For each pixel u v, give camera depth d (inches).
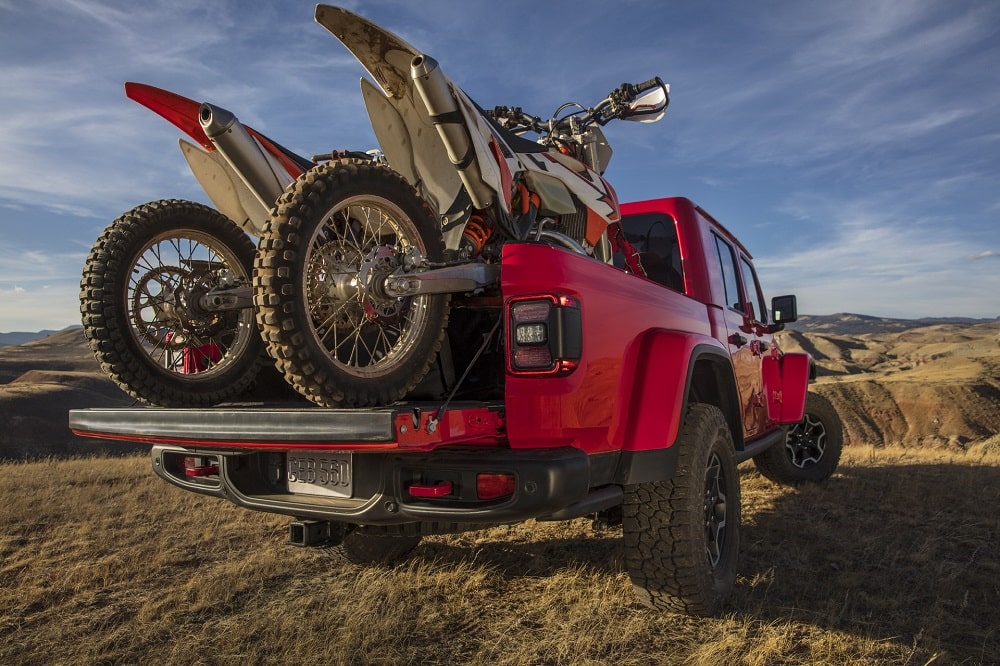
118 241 112.5
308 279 96.4
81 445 3287.4
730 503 136.2
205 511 205.9
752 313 221.3
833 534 173.8
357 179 96.0
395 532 113.3
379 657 103.6
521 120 191.2
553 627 115.1
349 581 139.6
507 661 102.1
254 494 113.0
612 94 188.5
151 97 117.6
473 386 113.4
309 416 87.4
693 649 106.8
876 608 124.1
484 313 114.4
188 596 131.0
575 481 91.7
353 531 120.6
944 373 5940.0
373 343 114.7
